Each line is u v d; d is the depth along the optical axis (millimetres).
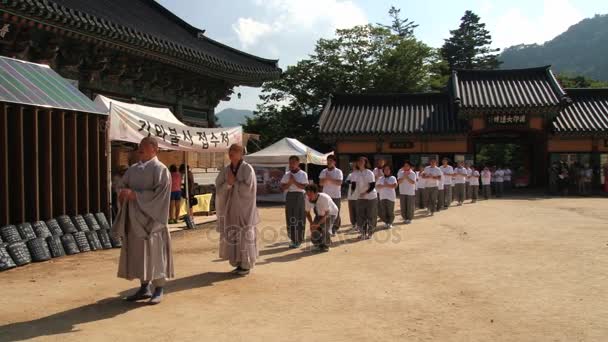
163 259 6172
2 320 5441
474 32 65375
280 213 18984
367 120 31984
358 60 43062
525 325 5289
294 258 9320
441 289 6852
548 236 11945
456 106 29891
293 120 43062
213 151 14070
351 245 10891
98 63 14789
